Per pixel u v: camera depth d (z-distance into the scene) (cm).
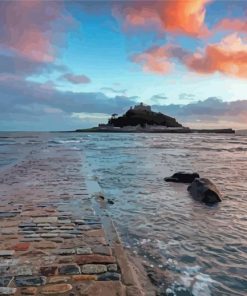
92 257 506
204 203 1053
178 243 673
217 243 677
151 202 1062
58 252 524
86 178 1341
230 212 940
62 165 1809
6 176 1386
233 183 1477
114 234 625
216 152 3497
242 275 530
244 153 3362
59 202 897
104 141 6184
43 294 389
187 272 535
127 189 1294
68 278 433
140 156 2855
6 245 554
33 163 1906
